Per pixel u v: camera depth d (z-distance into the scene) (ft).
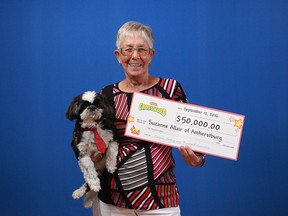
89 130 7.06
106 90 7.11
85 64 11.78
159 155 6.51
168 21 11.58
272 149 11.69
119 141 6.77
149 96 6.64
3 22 11.72
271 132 11.66
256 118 11.66
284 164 11.70
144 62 6.60
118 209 6.53
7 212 12.07
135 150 6.50
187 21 11.57
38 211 12.06
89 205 7.72
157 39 11.61
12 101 11.84
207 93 11.68
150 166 6.38
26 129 11.89
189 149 6.42
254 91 11.60
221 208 11.91
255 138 11.70
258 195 11.83
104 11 11.64
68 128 11.87
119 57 6.83
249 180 11.82
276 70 11.53
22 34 11.75
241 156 11.76
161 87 6.82
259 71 11.56
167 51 11.63
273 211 11.82
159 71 11.68
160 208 6.31
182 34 11.59
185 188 11.90
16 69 11.79
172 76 11.68
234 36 11.53
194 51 11.62
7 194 12.01
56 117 11.87
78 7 11.65
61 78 11.80
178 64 11.66
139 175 6.38
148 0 11.56
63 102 11.84
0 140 11.91
